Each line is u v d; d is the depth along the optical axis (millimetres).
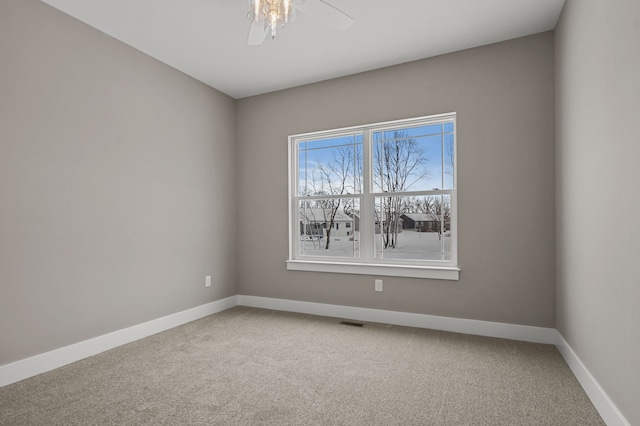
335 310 3787
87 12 2605
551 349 2775
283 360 2607
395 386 2188
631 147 1474
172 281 3480
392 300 3508
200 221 3838
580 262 2201
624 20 1521
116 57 2984
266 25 2072
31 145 2398
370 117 3633
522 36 3006
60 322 2549
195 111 3797
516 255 3016
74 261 2648
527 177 2984
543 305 2922
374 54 3295
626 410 1541
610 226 1711
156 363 2568
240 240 4359
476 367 2455
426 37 3002
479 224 3152
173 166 3518
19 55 2340
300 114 4012
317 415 1862
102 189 2855
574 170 2318
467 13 2660
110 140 2922
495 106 3100
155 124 3332
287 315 3861
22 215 2346
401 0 2494
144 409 1932
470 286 3178
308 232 4082
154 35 2943
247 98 4340
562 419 1815
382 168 3691
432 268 3299
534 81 2967
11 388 2182
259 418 1836
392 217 3629
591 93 1961
